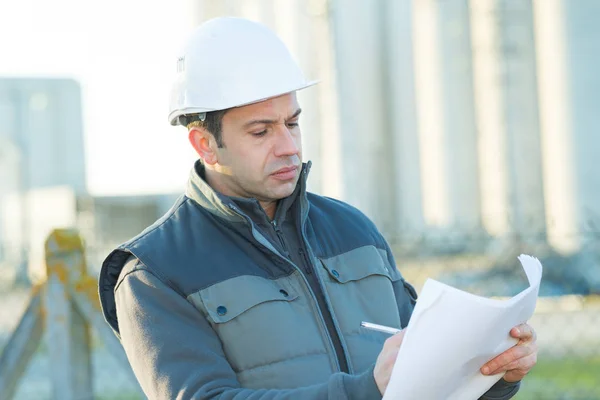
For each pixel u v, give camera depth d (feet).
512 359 7.73
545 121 72.23
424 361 7.17
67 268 15.10
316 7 82.02
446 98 97.09
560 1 71.51
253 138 8.62
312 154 90.07
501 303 7.22
